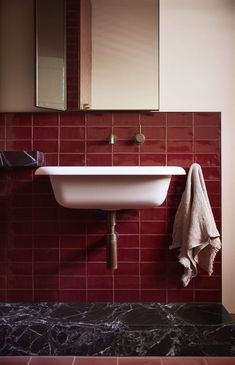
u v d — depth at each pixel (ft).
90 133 6.16
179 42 6.28
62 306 6.00
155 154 6.15
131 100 6.16
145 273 6.18
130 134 6.16
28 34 6.32
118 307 5.93
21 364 4.86
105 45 6.21
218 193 6.13
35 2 6.10
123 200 5.08
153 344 5.05
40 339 5.12
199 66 6.27
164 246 6.18
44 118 6.17
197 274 6.15
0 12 6.29
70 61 6.20
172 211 6.16
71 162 6.17
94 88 6.19
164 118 6.16
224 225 6.30
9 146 6.18
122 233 6.19
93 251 6.20
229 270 6.32
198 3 6.28
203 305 6.02
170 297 6.17
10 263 6.21
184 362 4.90
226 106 6.25
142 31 6.19
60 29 6.21
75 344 5.09
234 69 6.27
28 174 6.19
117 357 5.05
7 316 5.51
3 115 6.19
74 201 5.10
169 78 6.27
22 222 6.21
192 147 6.14
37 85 6.09
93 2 6.23
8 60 6.31
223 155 6.28
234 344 5.06
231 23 6.27
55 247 6.20
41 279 6.20
